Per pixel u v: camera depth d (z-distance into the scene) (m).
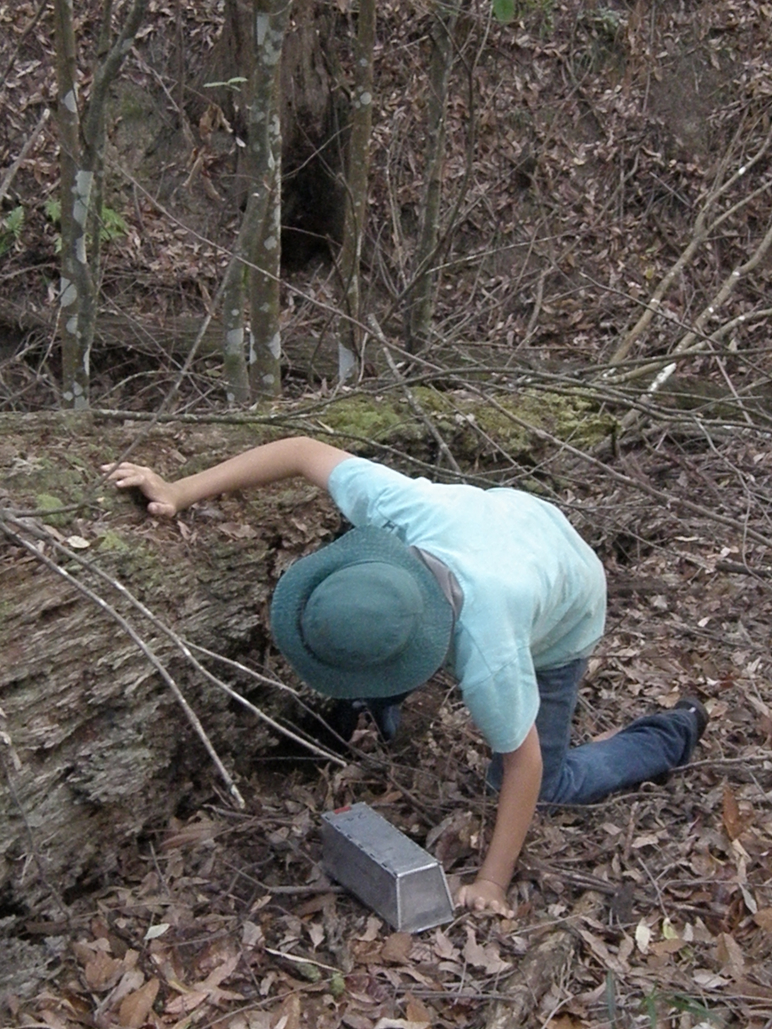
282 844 2.56
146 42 6.45
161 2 6.46
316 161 6.48
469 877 2.43
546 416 4.06
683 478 4.70
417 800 2.71
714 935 2.31
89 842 2.36
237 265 3.89
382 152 6.68
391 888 2.25
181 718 2.55
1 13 6.26
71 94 3.55
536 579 2.23
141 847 2.56
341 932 2.29
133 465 2.63
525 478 3.68
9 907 2.21
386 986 2.14
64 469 2.62
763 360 6.26
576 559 2.43
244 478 2.55
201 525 2.69
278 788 2.82
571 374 3.80
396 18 6.77
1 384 4.74
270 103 3.72
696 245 5.91
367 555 2.11
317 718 2.70
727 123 7.18
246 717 2.78
